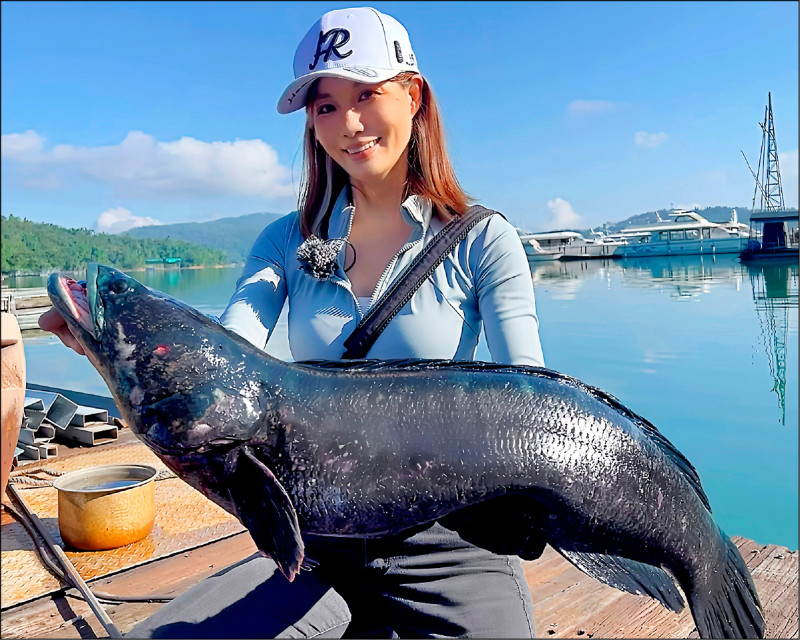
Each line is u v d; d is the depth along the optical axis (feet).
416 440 4.52
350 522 4.53
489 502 4.92
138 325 4.54
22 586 7.47
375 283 6.25
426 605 5.36
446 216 6.20
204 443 4.41
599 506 4.67
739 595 5.28
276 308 6.66
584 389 5.03
